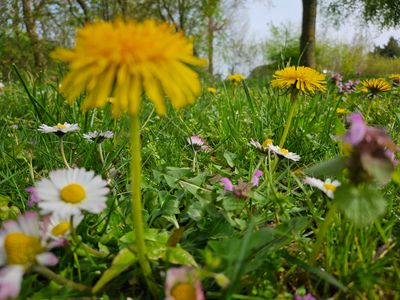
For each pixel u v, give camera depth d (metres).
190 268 0.09
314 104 0.29
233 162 0.21
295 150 0.23
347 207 0.09
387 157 0.09
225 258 0.10
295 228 0.11
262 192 0.16
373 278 0.10
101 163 0.20
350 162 0.09
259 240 0.10
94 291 0.10
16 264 0.09
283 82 0.19
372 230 0.12
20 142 0.23
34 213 0.10
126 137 0.22
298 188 0.18
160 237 0.12
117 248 0.12
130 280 0.11
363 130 0.09
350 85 0.52
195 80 0.09
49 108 0.29
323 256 0.12
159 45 0.08
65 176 0.10
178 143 0.24
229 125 0.25
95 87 0.08
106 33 0.08
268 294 0.10
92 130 0.25
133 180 0.09
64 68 0.40
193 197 0.16
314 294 0.11
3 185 0.17
